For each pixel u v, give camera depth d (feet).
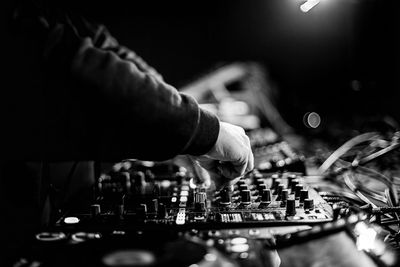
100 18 21.21
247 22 19.79
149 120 3.28
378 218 3.71
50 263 2.87
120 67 3.23
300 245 3.09
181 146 3.44
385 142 6.29
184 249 2.85
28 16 3.36
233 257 3.00
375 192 4.83
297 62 16.58
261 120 10.27
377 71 9.69
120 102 3.23
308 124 10.39
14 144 3.55
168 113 3.31
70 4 3.62
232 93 11.15
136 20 21.50
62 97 3.39
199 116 3.47
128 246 2.94
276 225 3.71
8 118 3.51
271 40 18.22
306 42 15.51
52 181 5.22
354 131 8.25
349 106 9.54
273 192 4.93
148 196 4.78
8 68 3.43
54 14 3.44
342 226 3.11
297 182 4.84
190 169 5.94
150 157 3.50
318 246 3.04
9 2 3.41
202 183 5.25
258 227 3.69
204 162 4.16
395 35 9.41
